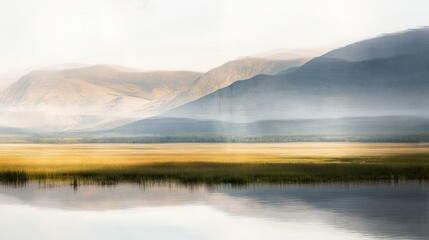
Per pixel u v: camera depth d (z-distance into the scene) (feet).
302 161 42.50
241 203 40.42
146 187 42.96
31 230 36.78
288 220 36.94
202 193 42.50
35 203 41.16
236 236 34.99
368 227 35.35
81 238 35.55
